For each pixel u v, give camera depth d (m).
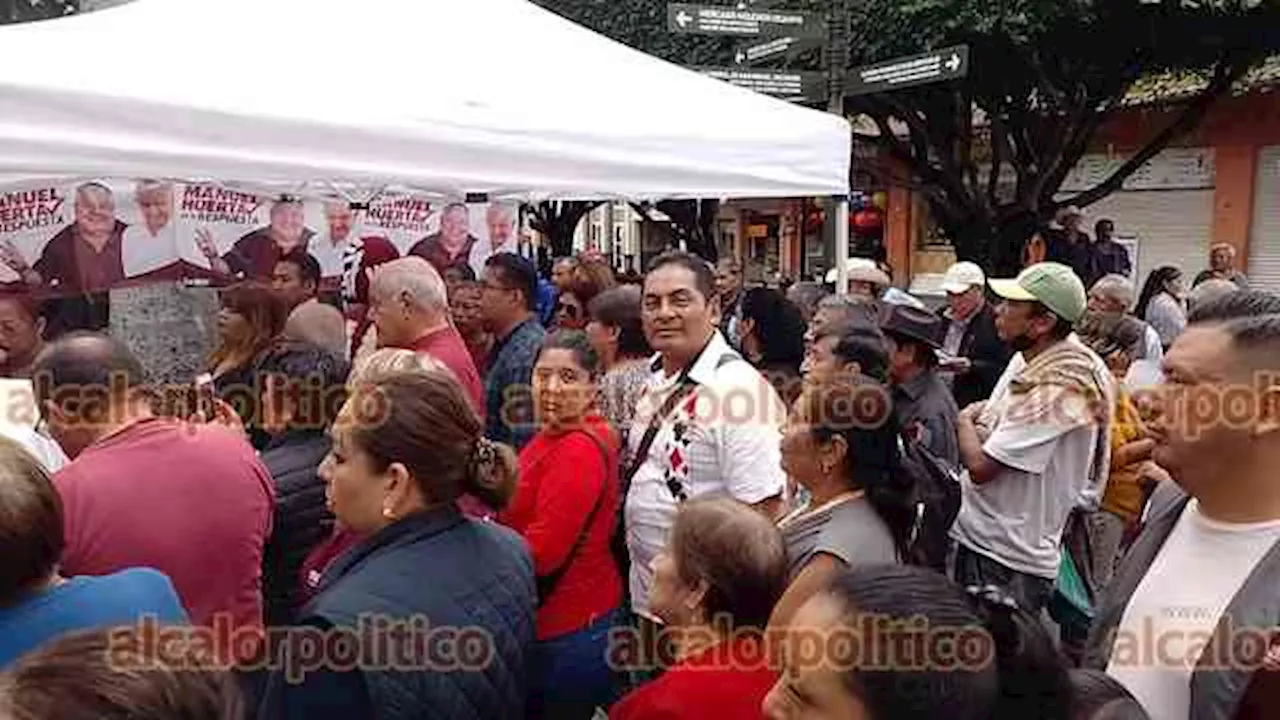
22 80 2.98
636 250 23.69
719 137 4.41
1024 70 12.90
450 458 2.03
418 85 3.92
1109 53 12.70
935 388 3.98
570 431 3.15
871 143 16.52
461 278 6.69
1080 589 3.86
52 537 1.86
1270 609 1.64
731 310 7.10
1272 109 15.66
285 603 2.82
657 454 3.28
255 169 3.40
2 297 4.28
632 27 14.49
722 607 2.08
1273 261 15.93
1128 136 17.50
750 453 3.11
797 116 4.72
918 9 11.14
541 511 3.06
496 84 4.10
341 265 7.17
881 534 2.42
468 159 3.84
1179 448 1.80
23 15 7.99
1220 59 12.97
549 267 13.09
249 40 3.84
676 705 1.98
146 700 1.04
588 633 3.09
